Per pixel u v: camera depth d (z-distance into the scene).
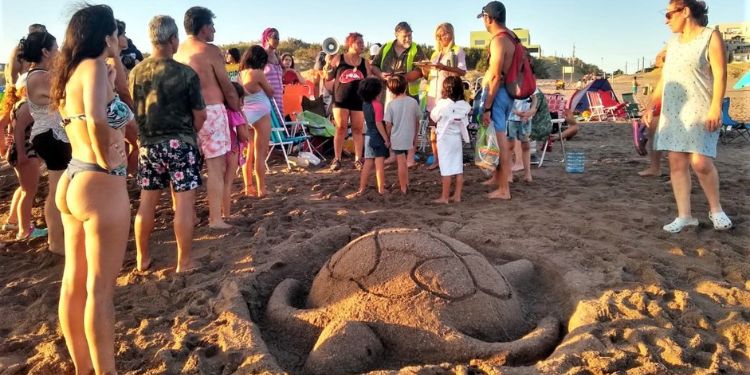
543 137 9.53
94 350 3.28
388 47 10.22
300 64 41.78
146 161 4.91
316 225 6.34
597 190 7.97
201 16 5.79
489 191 8.00
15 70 6.63
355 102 9.70
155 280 4.92
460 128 7.25
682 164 5.71
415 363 3.56
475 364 3.38
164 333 3.93
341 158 11.09
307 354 3.78
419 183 8.55
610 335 3.64
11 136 6.52
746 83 14.39
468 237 5.79
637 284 4.42
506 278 4.48
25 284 5.04
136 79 4.89
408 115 7.77
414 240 4.09
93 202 3.21
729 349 3.53
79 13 3.20
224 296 4.41
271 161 10.92
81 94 3.19
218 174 6.06
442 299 3.73
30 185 6.24
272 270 5.03
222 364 3.50
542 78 61.69
